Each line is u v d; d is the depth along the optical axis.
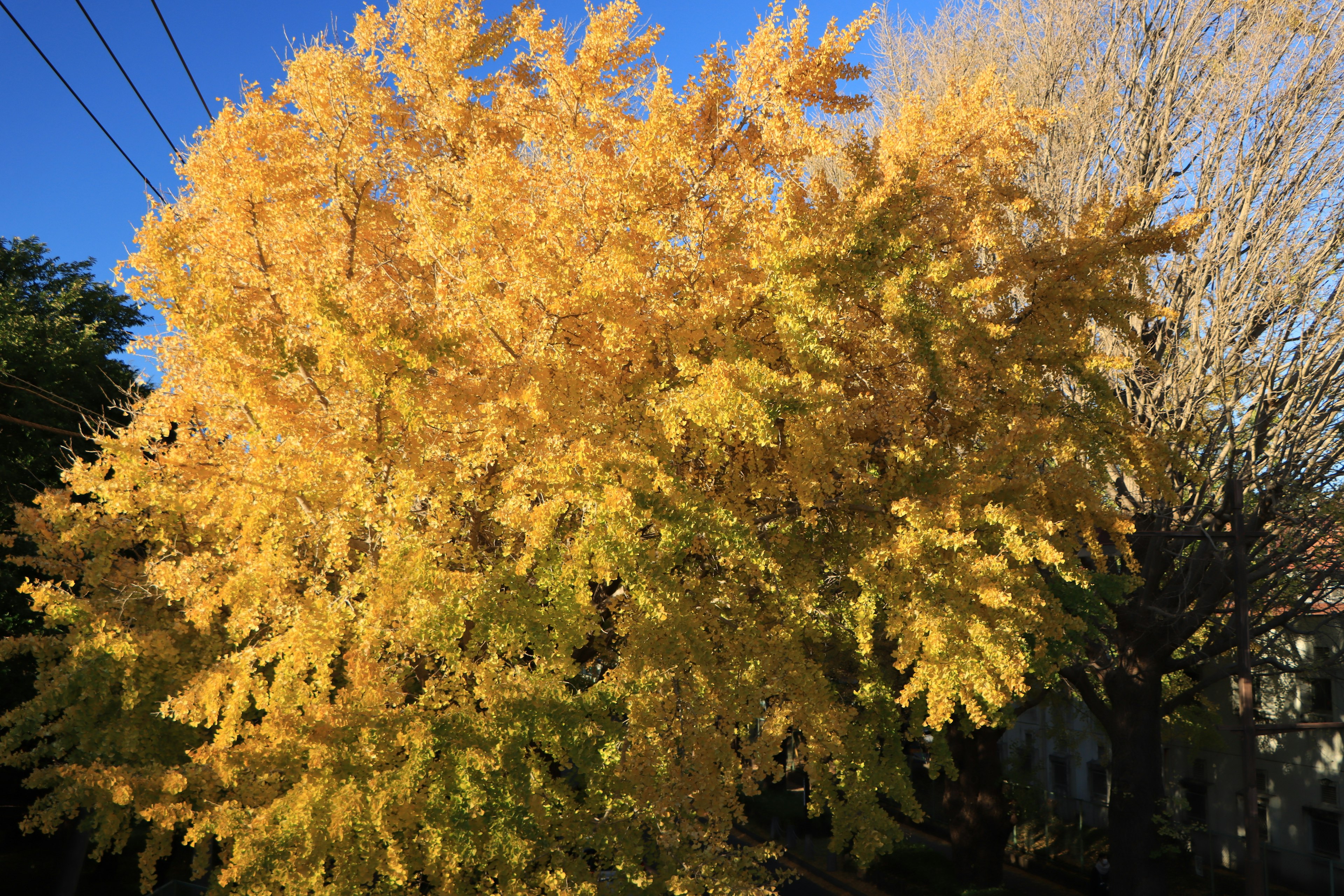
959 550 6.69
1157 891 13.43
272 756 5.80
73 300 18.59
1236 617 10.44
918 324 6.66
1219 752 20.91
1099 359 7.91
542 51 7.51
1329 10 14.05
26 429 13.88
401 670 6.37
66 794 6.87
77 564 7.01
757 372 6.02
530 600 6.11
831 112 7.55
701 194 7.08
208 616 6.02
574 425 6.08
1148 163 15.92
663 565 6.30
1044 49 18.17
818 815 7.48
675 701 6.59
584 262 6.38
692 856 6.35
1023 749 26.02
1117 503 14.20
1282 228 13.77
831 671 9.41
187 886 12.40
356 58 7.15
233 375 5.81
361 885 6.02
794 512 8.02
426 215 6.27
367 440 5.96
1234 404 14.05
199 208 6.89
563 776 7.13
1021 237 8.77
